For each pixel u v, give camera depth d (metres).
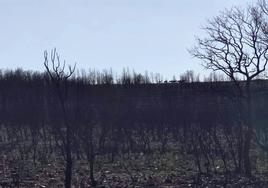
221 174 20.06
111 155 26.16
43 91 38.88
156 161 24.67
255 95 23.86
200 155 25.19
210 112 25.95
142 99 37.75
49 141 28.78
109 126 28.09
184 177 19.45
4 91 43.12
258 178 18.77
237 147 22.73
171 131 34.41
